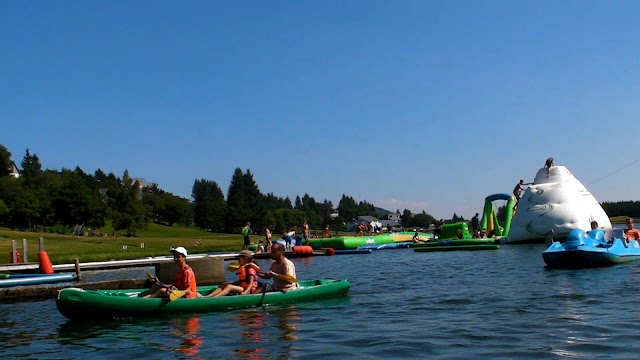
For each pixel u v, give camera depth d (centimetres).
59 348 1023
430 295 1550
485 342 952
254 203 14762
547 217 3984
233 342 1012
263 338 1038
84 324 1232
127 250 4062
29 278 2180
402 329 1085
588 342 923
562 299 1370
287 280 1466
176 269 1972
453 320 1160
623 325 1041
